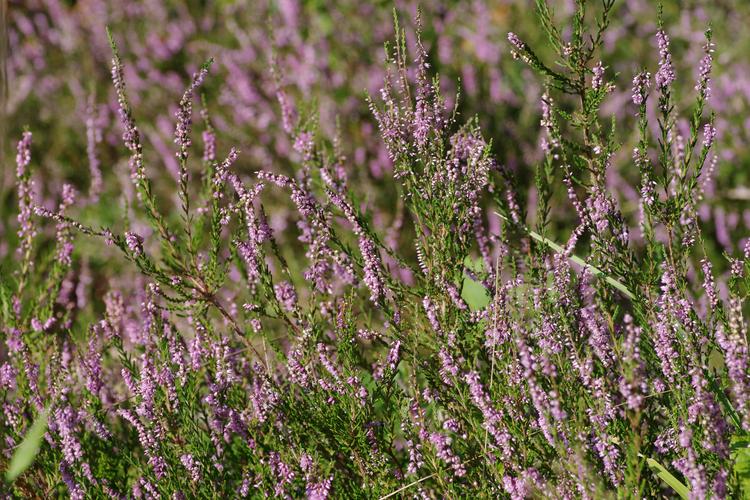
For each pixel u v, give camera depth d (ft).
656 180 10.03
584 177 11.03
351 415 9.12
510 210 10.82
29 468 10.01
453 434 9.82
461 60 22.48
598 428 8.25
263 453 9.86
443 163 10.02
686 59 23.20
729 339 8.27
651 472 8.91
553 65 21.30
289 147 21.67
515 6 23.43
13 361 11.41
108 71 25.00
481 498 8.95
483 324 9.57
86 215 20.77
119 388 11.77
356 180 19.54
